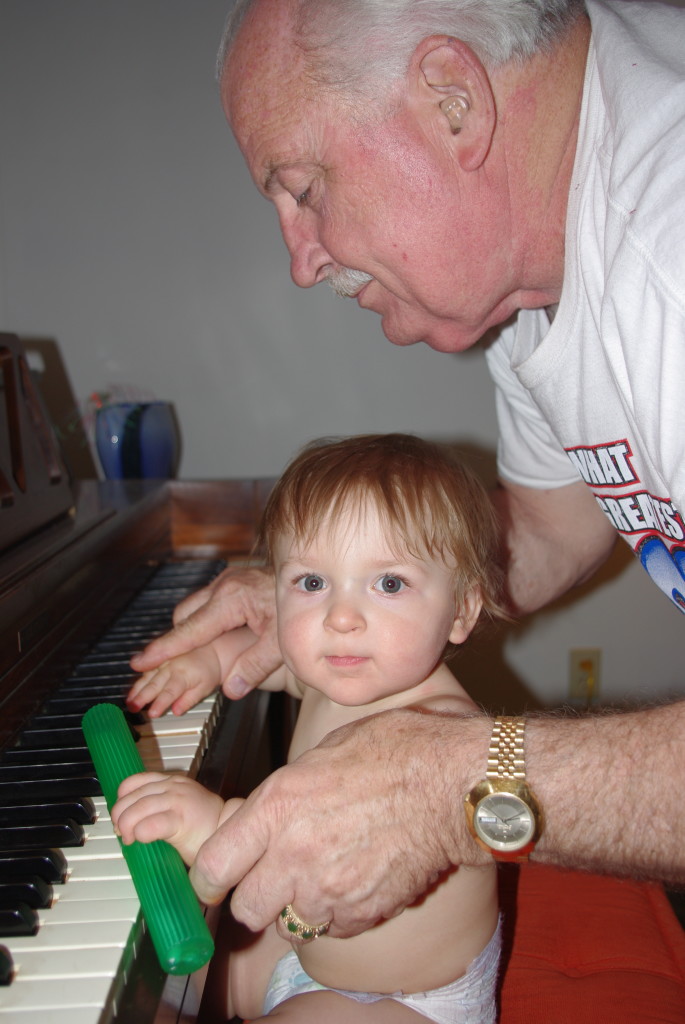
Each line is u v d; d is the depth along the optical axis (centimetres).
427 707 90
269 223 206
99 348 210
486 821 61
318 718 96
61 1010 49
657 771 60
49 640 90
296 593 89
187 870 65
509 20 75
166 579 136
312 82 76
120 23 198
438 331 90
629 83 69
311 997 84
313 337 211
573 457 91
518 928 102
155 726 87
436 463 95
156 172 204
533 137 78
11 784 72
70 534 106
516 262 83
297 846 62
